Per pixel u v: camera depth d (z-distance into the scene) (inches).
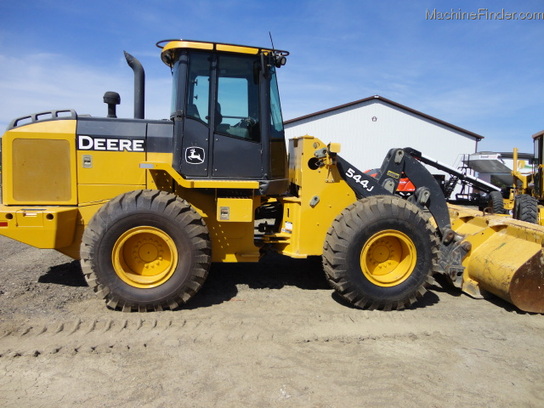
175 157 177.9
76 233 181.5
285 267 240.2
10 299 175.2
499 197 455.8
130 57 203.3
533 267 173.5
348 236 170.6
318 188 189.0
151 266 172.6
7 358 127.9
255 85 182.9
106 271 161.2
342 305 182.7
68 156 179.6
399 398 113.7
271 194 189.8
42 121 181.0
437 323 165.8
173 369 125.1
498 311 180.2
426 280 178.2
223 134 180.5
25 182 178.1
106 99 196.1
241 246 186.5
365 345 145.0
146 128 184.4
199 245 166.6
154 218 162.6
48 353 131.6
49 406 105.8
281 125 193.3
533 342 150.6
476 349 144.1
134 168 183.3
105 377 119.6
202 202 184.9
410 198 210.5
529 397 116.2
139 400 109.3
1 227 164.1
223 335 148.3
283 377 122.5
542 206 360.5
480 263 191.3
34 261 241.0
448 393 116.8
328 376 123.9
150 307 165.3
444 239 199.2
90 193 181.8
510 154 862.5
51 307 168.2
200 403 108.8
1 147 178.5
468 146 996.6
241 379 120.7
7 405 105.7
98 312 164.9
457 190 849.5
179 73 177.8
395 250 182.2
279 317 166.2
